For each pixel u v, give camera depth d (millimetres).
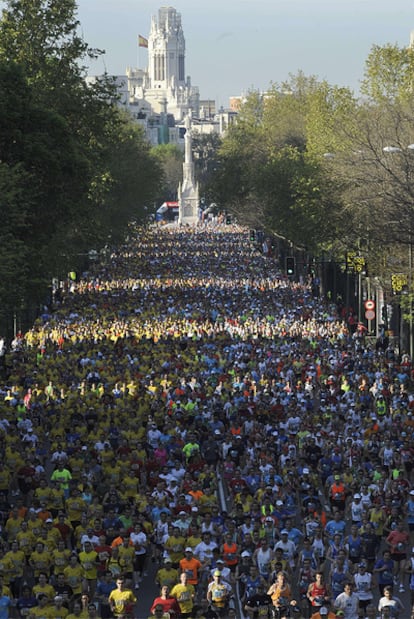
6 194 136125
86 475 98812
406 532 83000
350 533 90062
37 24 190500
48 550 78188
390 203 160000
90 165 175750
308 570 75125
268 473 98562
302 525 94375
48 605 68062
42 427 124562
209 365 164500
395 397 138375
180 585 71062
